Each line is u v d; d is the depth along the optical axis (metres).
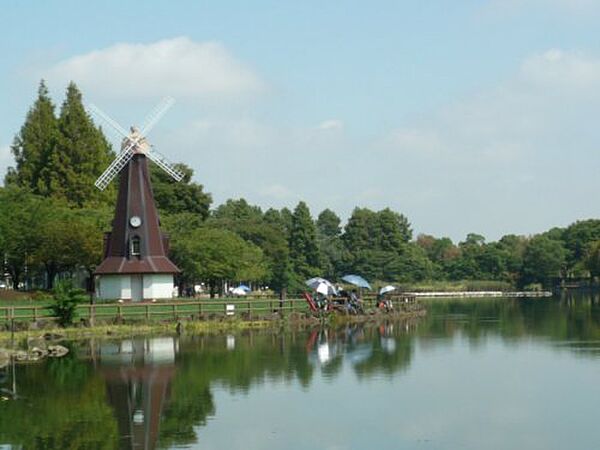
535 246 176.62
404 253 175.25
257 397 34.81
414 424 29.86
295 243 149.75
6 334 56.09
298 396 34.97
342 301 80.25
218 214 161.12
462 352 49.22
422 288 165.00
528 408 32.31
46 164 101.31
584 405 32.75
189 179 113.25
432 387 36.91
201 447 26.88
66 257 79.25
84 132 101.38
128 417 31.00
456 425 29.62
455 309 100.06
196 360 45.75
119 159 77.88
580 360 44.78
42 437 28.00
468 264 186.38
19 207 81.88
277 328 68.19
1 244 77.38
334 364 44.09
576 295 149.00
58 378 39.47
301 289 128.38
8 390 36.31
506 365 43.34
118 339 58.00
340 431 28.84
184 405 33.09
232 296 97.50
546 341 54.72
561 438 27.77
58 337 57.62
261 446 26.95
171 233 90.19
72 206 96.88
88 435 28.31
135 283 75.19
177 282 88.06
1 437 28.02
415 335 61.03
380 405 33.03
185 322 65.56
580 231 184.50
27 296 76.12
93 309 62.09
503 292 164.00
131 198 76.31
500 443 27.22
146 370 42.03
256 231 127.50
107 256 76.12
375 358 46.66
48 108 110.38
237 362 44.91
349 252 170.62
